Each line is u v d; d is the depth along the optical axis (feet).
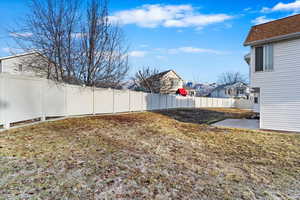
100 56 46.52
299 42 26.09
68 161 13.00
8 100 20.25
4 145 15.14
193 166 14.15
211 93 156.35
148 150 17.46
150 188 10.26
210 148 19.48
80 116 34.37
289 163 15.46
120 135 22.67
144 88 83.41
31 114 24.02
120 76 51.19
